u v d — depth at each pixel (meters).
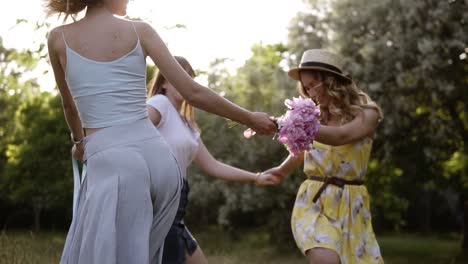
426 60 14.02
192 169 18.73
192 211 19.88
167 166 3.22
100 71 3.20
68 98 3.46
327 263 4.39
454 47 14.41
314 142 4.70
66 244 3.26
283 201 17.28
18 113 21.42
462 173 19.36
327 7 16.62
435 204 31.25
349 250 4.57
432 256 19.67
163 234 3.29
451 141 16.53
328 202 4.62
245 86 18.97
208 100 3.34
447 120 15.77
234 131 18.12
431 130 16.14
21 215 26.77
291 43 17.02
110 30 3.24
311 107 4.25
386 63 14.74
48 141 19.38
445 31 14.65
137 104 3.24
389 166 18.70
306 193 4.72
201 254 4.80
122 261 3.10
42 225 26.48
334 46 15.61
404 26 14.81
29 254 6.60
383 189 21.41
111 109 3.19
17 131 21.95
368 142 4.70
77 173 3.62
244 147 17.64
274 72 17.47
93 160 3.18
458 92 14.93
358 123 4.56
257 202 17.34
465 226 19.05
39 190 20.11
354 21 15.40
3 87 20.64
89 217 3.13
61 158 19.72
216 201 19.03
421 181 19.75
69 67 3.23
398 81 14.37
